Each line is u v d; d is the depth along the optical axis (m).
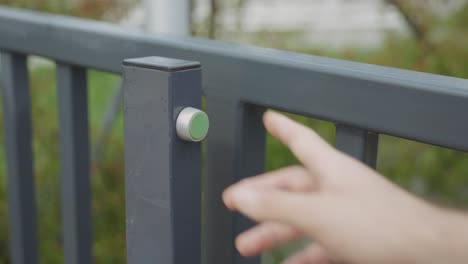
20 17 0.92
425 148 1.88
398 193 0.42
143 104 0.64
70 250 0.97
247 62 0.68
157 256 0.67
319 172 0.44
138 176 0.66
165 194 0.65
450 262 0.40
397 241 0.40
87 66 0.84
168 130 0.63
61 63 0.90
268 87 0.67
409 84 0.58
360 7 2.00
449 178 1.87
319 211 0.41
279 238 0.48
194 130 0.63
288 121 0.48
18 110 1.00
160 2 1.41
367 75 0.61
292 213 0.42
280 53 0.69
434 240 0.40
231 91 0.70
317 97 0.64
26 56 0.99
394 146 1.91
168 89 0.62
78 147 0.93
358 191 0.42
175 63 0.63
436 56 1.75
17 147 1.01
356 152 0.64
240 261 0.74
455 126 0.57
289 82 0.65
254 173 0.73
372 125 0.61
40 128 1.86
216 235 0.74
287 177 0.48
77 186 0.94
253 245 0.48
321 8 2.00
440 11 1.79
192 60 0.72
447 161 1.88
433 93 0.57
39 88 1.92
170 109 0.63
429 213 0.41
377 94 0.60
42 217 1.85
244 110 0.70
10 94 0.99
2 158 1.88
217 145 0.72
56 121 1.87
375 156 0.66
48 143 1.87
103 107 2.17
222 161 0.72
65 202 0.96
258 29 1.85
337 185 0.43
